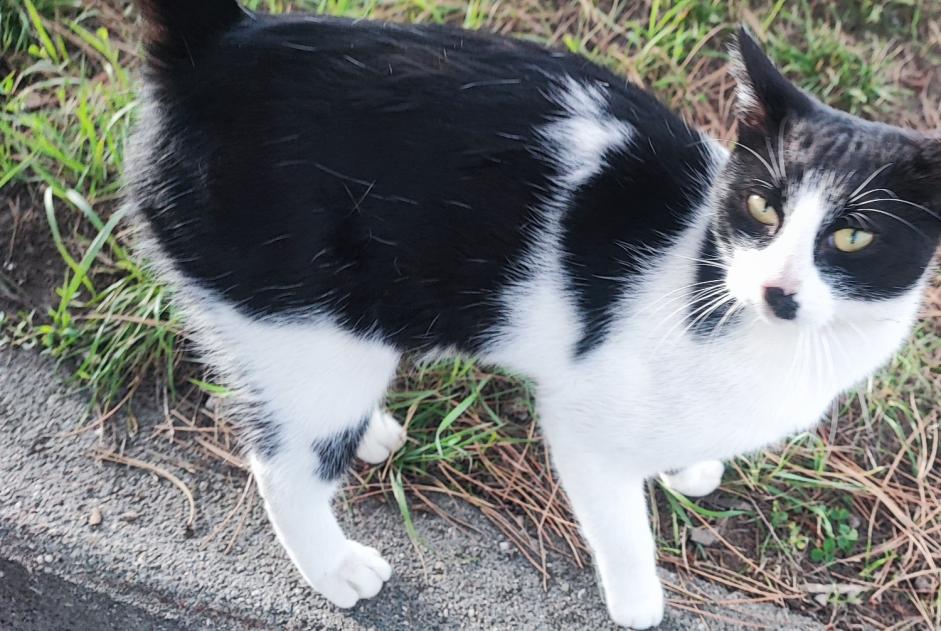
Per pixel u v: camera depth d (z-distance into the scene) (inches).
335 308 36.7
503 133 35.6
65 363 43.3
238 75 35.3
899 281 34.5
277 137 35.1
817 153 33.9
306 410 38.1
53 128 46.0
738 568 41.9
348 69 35.4
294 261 35.8
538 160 35.8
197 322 38.0
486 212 35.9
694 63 50.8
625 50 50.5
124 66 48.6
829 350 35.8
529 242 36.3
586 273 36.5
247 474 41.9
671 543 42.3
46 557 40.1
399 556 40.9
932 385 44.7
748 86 35.0
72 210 45.5
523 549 41.4
